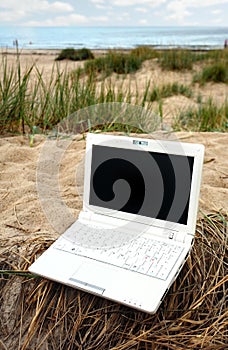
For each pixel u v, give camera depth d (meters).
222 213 1.75
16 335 1.29
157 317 1.25
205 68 8.03
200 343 1.19
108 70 7.41
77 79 3.35
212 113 4.01
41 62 8.93
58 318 1.28
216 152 2.56
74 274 1.22
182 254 1.29
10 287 1.37
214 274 1.38
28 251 1.47
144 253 1.29
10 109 2.86
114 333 1.24
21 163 2.25
